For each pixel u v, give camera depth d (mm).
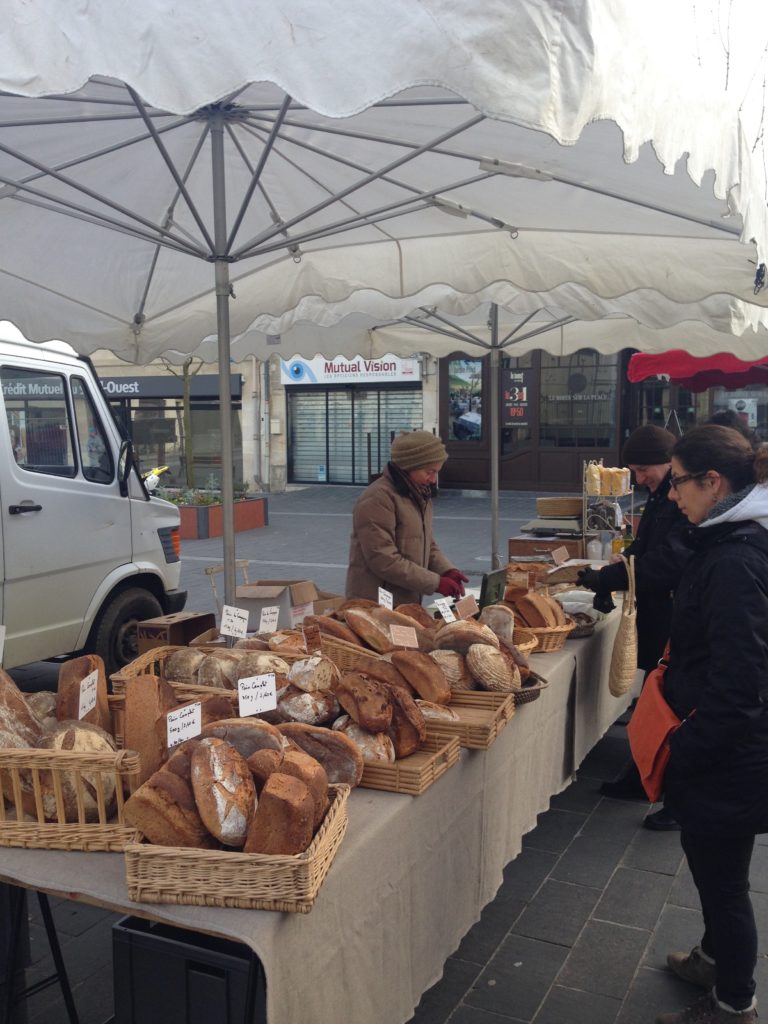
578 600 4371
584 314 5414
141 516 6203
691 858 2523
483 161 2998
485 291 5516
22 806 2000
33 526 5332
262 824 1694
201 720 2152
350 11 1759
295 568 10938
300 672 2408
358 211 4270
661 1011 2781
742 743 2318
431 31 1716
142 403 20688
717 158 2443
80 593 5691
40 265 4367
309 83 1767
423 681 2725
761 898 3457
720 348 6570
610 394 18078
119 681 2824
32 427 5449
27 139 3395
